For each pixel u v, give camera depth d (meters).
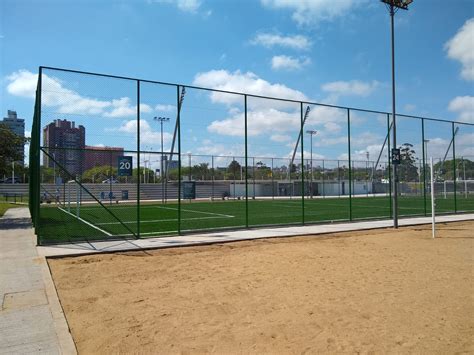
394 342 4.32
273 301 5.92
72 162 20.31
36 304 5.91
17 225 16.34
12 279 7.37
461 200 35.25
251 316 5.26
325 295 6.19
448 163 31.31
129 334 4.67
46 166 20.23
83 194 31.42
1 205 31.23
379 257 9.34
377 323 4.92
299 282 7.03
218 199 41.41
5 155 17.62
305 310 5.47
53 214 22.22
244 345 4.32
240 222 18.09
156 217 20.53
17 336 4.71
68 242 11.40
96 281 7.23
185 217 20.56
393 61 15.43
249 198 43.38
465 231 14.20
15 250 10.27
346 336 4.52
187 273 7.84
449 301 5.79
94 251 10.00
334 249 10.49
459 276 7.38
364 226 15.52
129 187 34.75
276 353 4.11
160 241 11.65
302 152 15.73
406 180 30.61
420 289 6.47
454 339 4.39
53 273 7.86
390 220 17.95
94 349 4.28
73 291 6.56
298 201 37.16
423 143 19.94
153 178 36.25
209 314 5.37
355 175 45.94
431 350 4.11
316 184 48.75
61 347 4.31
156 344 4.38
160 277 7.53
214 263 8.80
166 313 5.42
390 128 19.28
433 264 8.51
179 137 12.79
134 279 7.38
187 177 40.81
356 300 5.90
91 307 5.72
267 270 8.04
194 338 4.53
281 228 15.02
